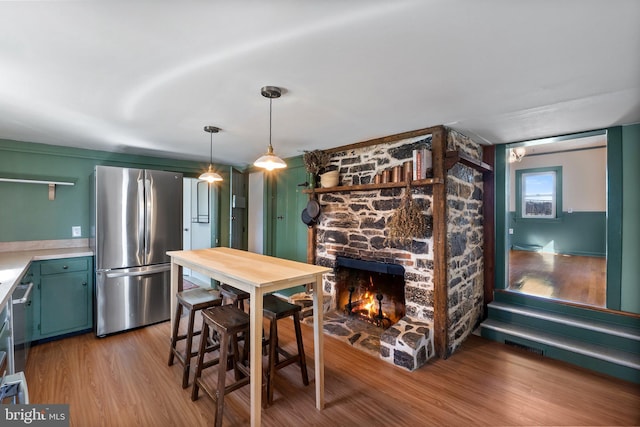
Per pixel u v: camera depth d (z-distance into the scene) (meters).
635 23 1.28
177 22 1.29
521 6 1.18
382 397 2.23
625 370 2.46
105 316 3.24
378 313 3.50
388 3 1.16
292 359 2.32
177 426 1.90
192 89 1.99
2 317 1.86
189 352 2.34
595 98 2.14
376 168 3.33
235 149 3.89
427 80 1.87
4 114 2.46
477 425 1.94
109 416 1.98
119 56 1.58
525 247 7.12
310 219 3.92
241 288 1.95
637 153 2.69
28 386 2.30
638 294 2.70
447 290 2.83
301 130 2.98
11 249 3.31
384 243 3.24
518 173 7.16
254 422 1.80
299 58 1.60
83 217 3.75
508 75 1.79
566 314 3.10
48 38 1.40
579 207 6.38
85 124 2.75
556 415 2.04
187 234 6.04
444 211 2.76
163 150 3.92
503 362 2.76
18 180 3.21
